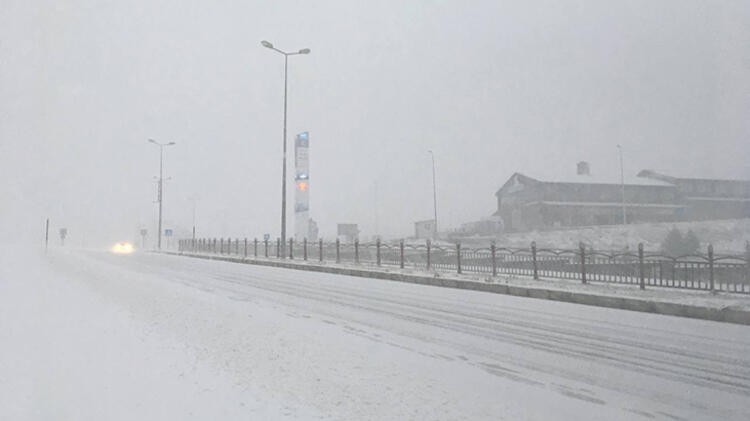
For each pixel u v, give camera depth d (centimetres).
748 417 521
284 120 2902
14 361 621
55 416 466
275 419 467
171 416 467
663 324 991
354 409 499
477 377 623
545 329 928
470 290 1504
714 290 1268
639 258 1394
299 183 3666
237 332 793
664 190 6144
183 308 990
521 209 6181
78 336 743
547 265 1723
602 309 1168
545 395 567
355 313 1059
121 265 2144
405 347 761
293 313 1021
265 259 2722
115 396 513
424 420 479
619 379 637
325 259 2675
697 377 652
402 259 2077
